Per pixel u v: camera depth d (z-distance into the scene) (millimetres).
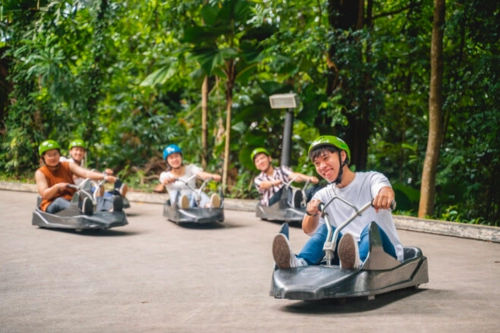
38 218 8859
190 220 9375
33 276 5707
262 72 15320
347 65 11875
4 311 4367
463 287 5207
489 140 10781
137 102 17203
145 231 8992
